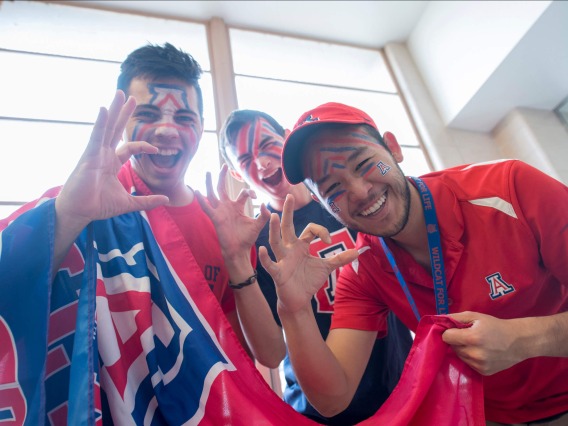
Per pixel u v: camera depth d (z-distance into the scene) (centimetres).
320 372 81
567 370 88
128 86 108
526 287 83
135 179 105
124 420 65
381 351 120
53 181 205
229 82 276
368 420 74
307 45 344
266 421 66
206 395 69
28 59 246
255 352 93
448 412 70
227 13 315
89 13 279
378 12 343
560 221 78
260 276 124
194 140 108
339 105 94
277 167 150
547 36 260
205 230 107
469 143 320
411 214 92
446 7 324
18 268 61
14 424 53
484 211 85
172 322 76
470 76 301
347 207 89
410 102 337
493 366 68
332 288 129
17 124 217
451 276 86
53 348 68
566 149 295
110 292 76
